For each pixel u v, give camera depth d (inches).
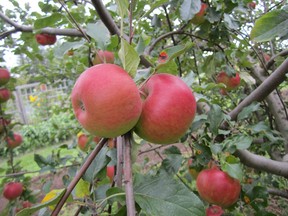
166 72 40.6
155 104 32.8
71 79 138.3
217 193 51.6
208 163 56.1
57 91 452.1
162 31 100.3
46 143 347.9
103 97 29.2
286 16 32.2
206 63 86.0
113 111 29.6
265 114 99.9
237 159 51.4
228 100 113.0
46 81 147.1
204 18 73.2
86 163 32.1
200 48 93.0
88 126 31.2
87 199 42.5
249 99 66.7
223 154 52.4
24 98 513.3
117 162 42.7
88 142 89.0
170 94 33.1
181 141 57.5
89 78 30.3
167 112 32.6
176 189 33.0
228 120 59.4
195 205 31.9
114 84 29.6
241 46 84.1
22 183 104.9
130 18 36.5
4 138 108.3
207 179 52.7
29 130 344.5
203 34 77.7
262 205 65.9
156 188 33.5
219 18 71.4
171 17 94.7
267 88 64.8
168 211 31.7
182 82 35.2
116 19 81.8
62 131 140.1
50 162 86.3
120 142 43.2
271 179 101.6
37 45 102.7
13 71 126.4
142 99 35.3
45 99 450.9
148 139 34.7
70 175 67.6
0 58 111.7
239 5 76.7
